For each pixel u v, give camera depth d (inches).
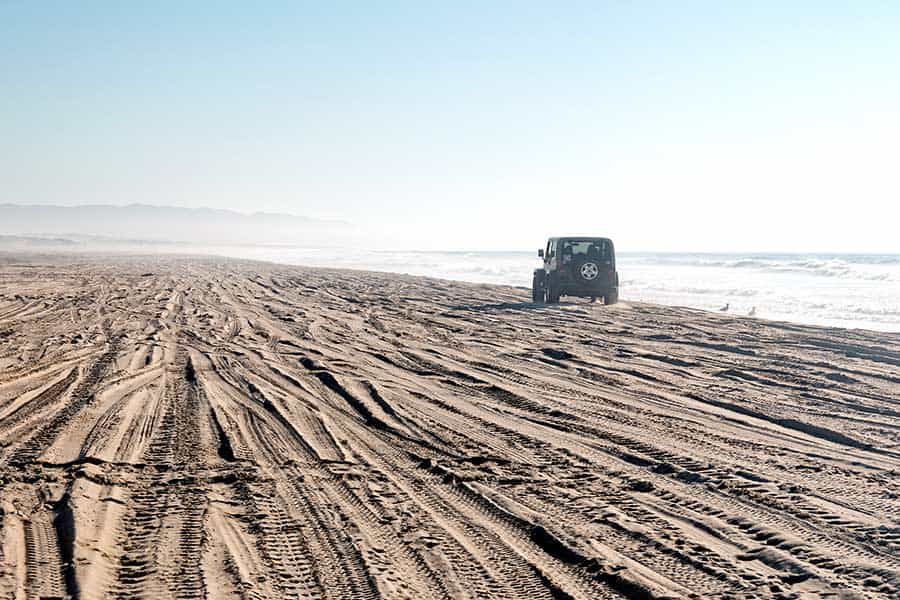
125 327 748.6
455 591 197.0
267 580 200.8
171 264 2500.0
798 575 207.5
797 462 322.3
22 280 1403.8
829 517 253.1
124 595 189.8
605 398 456.8
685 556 219.6
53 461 305.9
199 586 195.6
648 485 288.0
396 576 205.3
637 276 2261.3
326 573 206.4
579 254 1099.3
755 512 258.1
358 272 2068.2
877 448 346.0
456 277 2092.8
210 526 240.1
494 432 370.6
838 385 504.4
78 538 223.3
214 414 393.1
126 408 402.9
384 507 261.6
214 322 807.1
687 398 461.1
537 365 576.4
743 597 193.5
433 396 454.3
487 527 244.2
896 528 242.2
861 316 1082.7
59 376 492.4
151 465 305.3
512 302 1135.0
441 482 292.0
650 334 769.6
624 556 219.3
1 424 367.9
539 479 295.7
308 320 848.9
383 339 705.6
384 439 355.6
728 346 685.3
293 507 259.9
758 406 436.1
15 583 193.5
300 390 462.9
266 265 2625.5
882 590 197.3
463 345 676.7
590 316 941.8
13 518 242.5
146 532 234.1
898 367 578.6
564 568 212.8
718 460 323.9
